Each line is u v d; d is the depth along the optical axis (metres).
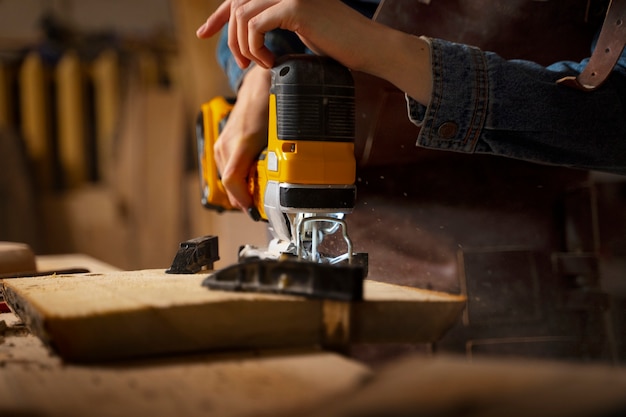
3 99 4.59
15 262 1.68
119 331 0.84
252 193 1.41
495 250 1.49
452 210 1.51
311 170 1.10
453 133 1.21
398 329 0.93
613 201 1.48
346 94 1.13
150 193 4.56
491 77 1.20
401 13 1.46
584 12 1.45
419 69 1.17
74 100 4.62
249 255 1.45
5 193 4.41
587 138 1.25
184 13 4.11
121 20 5.18
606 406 0.52
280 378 0.76
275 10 1.16
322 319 0.91
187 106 4.64
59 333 0.82
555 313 1.48
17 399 0.70
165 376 0.77
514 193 1.50
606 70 1.22
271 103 1.17
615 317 1.48
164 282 1.09
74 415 0.65
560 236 1.50
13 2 5.03
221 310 0.88
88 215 4.68
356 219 1.51
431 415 0.52
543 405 0.52
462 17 1.46
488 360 0.64
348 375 0.77
